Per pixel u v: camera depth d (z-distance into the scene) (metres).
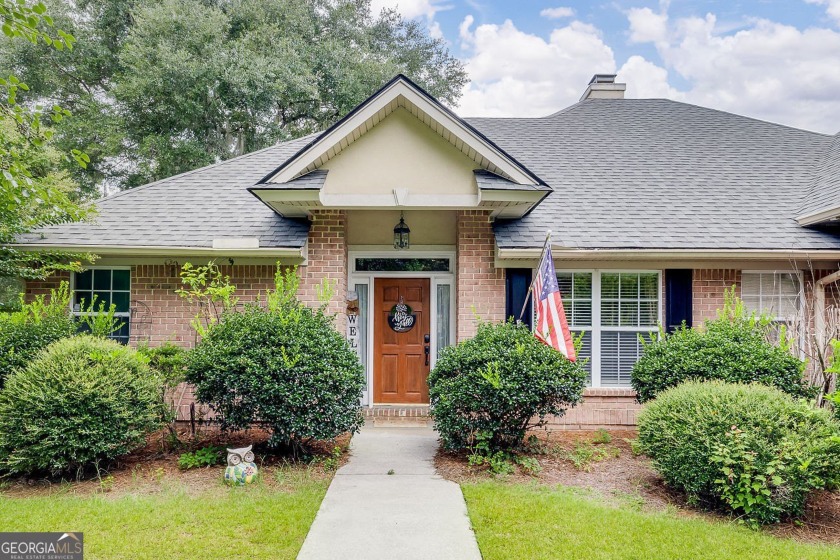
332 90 23.20
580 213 9.52
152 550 4.21
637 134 12.38
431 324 9.96
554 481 6.07
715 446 5.08
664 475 5.78
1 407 5.86
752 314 7.97
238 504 5.17
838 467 5.05
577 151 11.65
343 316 9.12
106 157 22.17
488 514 4.91
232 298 8.73
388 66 24.14
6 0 4.69
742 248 8.57
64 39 4.90
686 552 4.26
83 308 8.80
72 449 5.81
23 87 5.29
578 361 7.66
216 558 4.10
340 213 9.02
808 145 11.95
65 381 5.93
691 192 10.21
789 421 5.26
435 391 6.95
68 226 8.79
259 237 8.68
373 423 8.91
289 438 6.65
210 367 6.48
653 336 8.53
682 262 8.90
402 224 8.95
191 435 7.80
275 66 20.78
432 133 7.84
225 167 11.02
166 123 21.52
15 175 5.39
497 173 7.71
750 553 4.29
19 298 8.93
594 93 14.82
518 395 6.50
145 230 8.79
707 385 6.08
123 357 6.47
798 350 8.02
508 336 7.23
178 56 18.98
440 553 4.19
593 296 9.05
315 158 7.55
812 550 4.39
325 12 26.53
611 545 4.34
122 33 22.89
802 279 8.88
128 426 6.24
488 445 6.84
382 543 4.36
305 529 4.61
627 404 8.88
